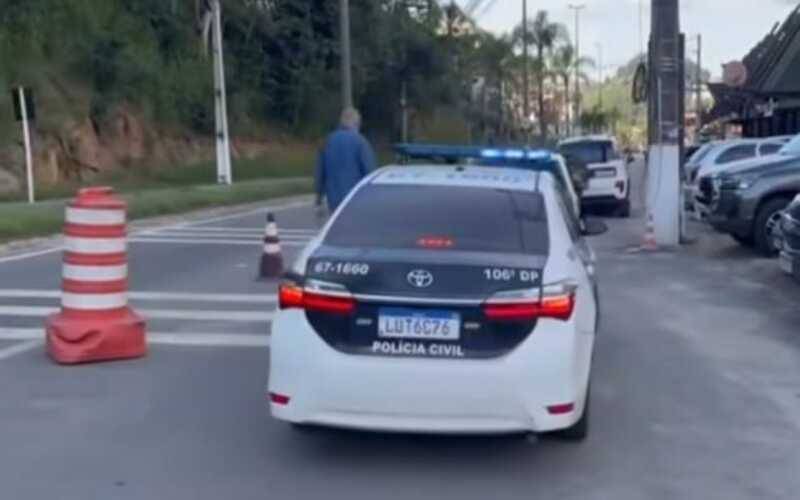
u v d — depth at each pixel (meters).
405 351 7.64
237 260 20.34
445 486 7.72
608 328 13.55
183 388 10.28
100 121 50.81
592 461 8.28
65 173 46.81
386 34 73.31
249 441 8.67
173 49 57.78
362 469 8.05
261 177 59.56
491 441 8.69
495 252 8.12
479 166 10.65
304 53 68.25
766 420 9.44
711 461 8.30
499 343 7.63
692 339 12.91
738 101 62.97
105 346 11.28
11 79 45.53
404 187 8.92
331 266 7.81
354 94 70.88
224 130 49.41
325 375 7.61
